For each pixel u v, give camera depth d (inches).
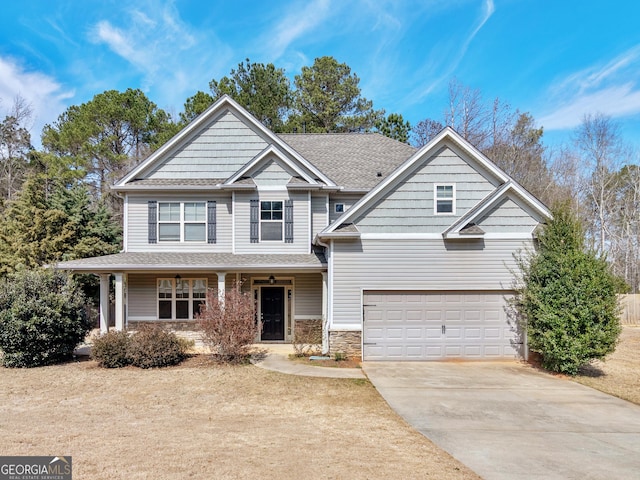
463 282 513.3
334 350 510.0
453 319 515.5
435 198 522.9
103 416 304.3
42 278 501.4
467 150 522.6
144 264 548.1
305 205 614.2
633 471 221.5
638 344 689.0
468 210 522.9
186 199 627.2
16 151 1520.7
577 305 435.2
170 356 474.6
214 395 363.3
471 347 513.0
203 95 1177.4
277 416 308.2
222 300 526.3
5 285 484.1
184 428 278.8
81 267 539.8
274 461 224.5
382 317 514.9
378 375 438.3
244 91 1256.8
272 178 615.2
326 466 219.3
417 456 236.5
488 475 213.9
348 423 294.0
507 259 513.3
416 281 514.9
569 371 444.8
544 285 462.0
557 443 262.1
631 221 1438.2
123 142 1323.8
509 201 515.5
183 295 633.6
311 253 608.4
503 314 514.6
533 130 1414.9
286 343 627.5
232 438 260.7
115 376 428.8
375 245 517.0
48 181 1178.6
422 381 415.8
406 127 1336.1
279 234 613.0
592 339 431.5
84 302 534.6
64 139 1240.2
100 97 1262.3
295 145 783.1
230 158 644.7
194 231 625.9
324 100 1386.6
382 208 521.0
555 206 502.9
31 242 787.4
